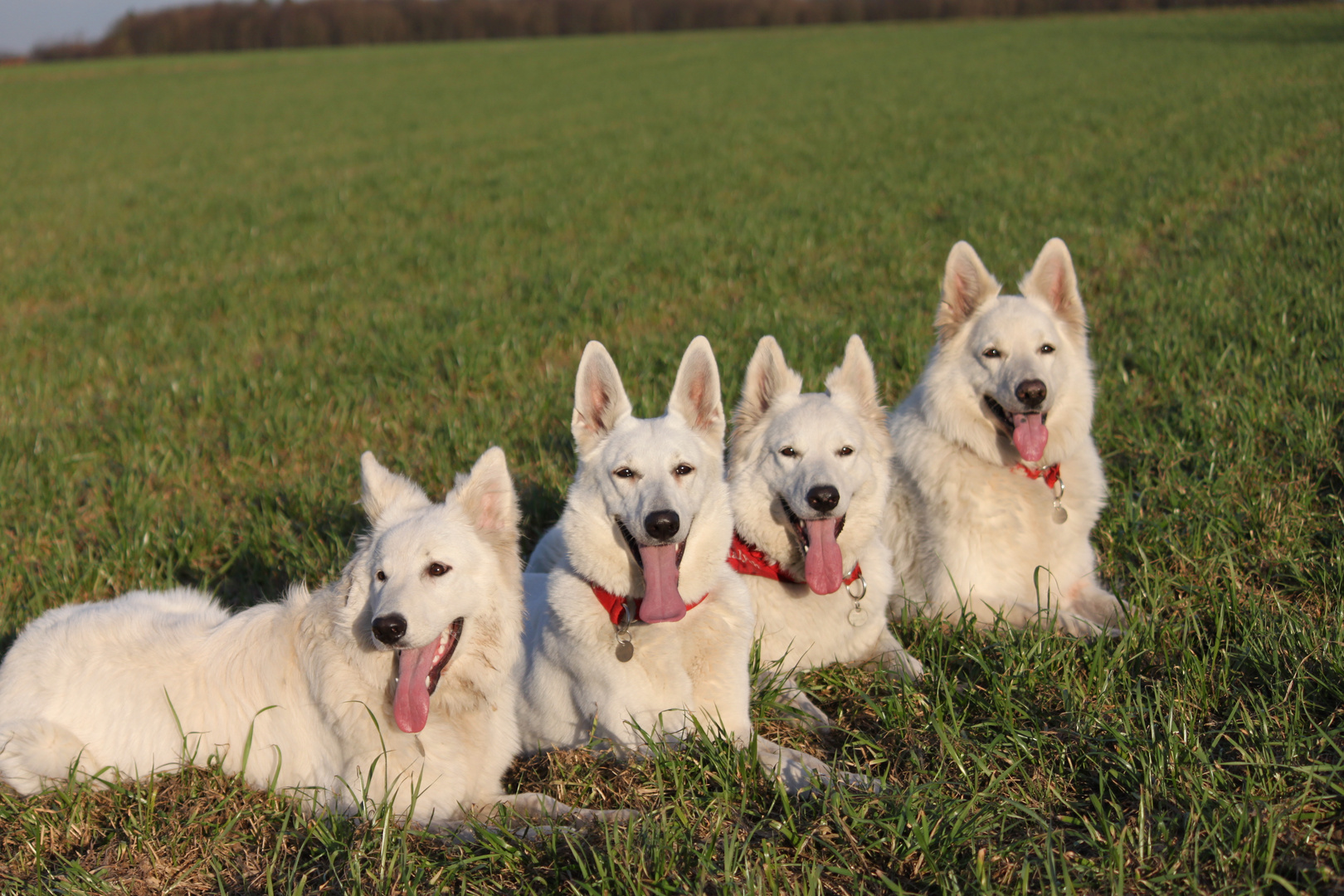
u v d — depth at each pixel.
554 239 17.73
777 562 5.33
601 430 4.72
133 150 35.75
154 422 9.02
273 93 56.72
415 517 4.29
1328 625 4.38
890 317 10.73
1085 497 5.85
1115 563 5.96
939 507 5.96
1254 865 3.09
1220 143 22.09
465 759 4.22
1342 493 5.91
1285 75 35.75
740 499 5.36
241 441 8.34
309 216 21.52
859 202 18.75
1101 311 10.89
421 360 10.55
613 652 4.46
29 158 34.31
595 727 4.50
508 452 7.98
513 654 4.43
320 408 9.36
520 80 57.81
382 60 78.31
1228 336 8.98
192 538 6.59
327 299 14.16
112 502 7.45
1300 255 11.70
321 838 3.69
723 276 14.06
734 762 4.00
